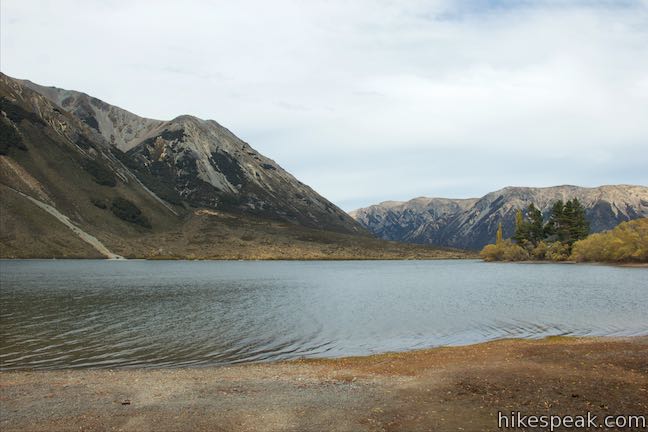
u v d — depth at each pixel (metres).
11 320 45.44
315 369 26.16
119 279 100.44
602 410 17.36
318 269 160.25
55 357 30.69
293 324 43.84
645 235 147.50
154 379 24.09
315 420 17.28
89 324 43.62
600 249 166.00
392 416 17.47
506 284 88.50
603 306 54.00
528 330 39.44
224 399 20.22
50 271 120.81
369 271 147.38
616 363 24.84
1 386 22.72
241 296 70.00
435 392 20.48
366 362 27.86
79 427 16.89
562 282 89.50
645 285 80.19
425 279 107.00
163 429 16.64
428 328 41.19
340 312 51.88
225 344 35.03
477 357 27.80
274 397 20.42
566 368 24.00
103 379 24.16
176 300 64.12
